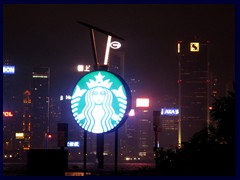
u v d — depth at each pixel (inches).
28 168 1050.7
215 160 995.3
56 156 1051.9
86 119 994.7
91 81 994.7
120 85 986.7
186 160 1037.2
